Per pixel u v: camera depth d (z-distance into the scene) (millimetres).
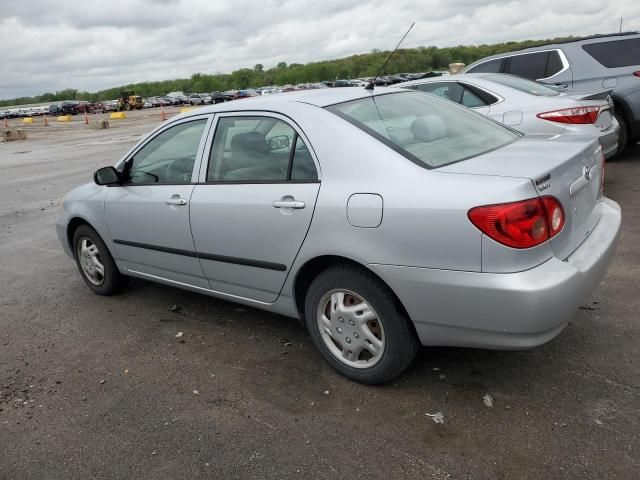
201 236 3723
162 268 4223
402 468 2520
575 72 8344
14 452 2895
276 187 3254
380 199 2787
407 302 2797
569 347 3367
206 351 3795
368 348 3086
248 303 3725
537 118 6359
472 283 2570
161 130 4188
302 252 3145
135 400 3270
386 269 2797
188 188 3811
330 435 2793
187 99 72875
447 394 3029
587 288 2703
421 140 3129
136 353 3857
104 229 4578
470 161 2908
